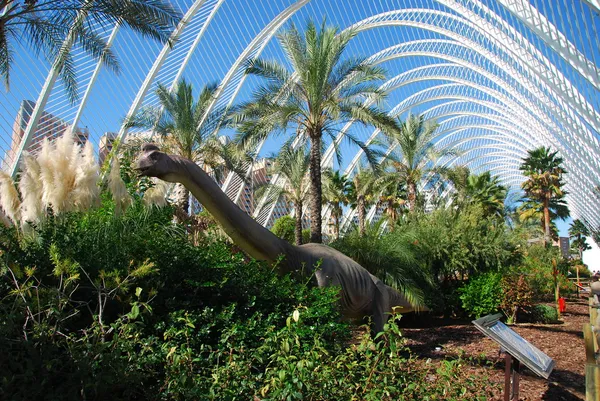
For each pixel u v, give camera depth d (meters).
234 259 5.23
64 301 3.55
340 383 3.11
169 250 4.82
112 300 4.31
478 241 14.21
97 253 4.46
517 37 17.80
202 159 18.39
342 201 33.91
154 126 17.36
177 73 21.95
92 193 6.55
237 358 3.51
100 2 9.63
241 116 14.73
